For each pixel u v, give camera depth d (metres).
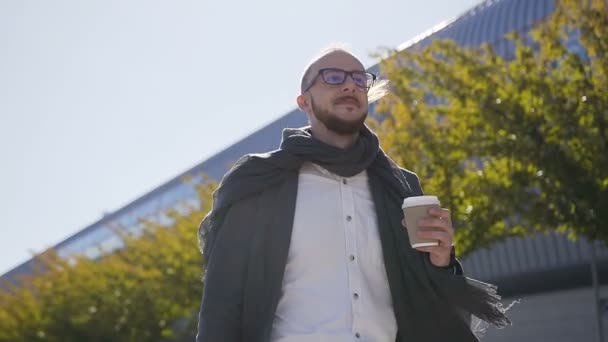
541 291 25.73
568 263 24.11
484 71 12.81
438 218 3.23
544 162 12.09
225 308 3.21
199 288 20.44
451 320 3.35
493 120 12.48
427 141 13.16
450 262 3.37
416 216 3.23
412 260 3.36
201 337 3.18
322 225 3.34
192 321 21.70
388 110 13.80
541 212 12.29
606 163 11.88
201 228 3.40
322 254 3.31
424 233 3.22
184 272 20.75
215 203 3.37
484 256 26.42
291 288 3.29
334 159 3.40
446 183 13.23
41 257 25.36
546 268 24.75
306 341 3.20
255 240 3.28
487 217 13.03
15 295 24.95
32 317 24.27
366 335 3.26
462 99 12.89
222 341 3.16
